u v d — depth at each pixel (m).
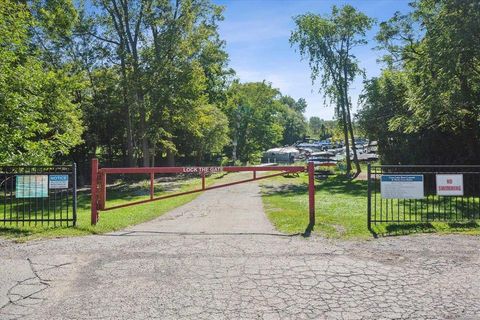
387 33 30.16
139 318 4.60
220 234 8.61
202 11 35.22
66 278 5.84
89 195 24.81
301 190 25.23
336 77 41.38
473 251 7.12
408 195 9.24
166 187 29.03
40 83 19.88
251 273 6.02
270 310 4.79
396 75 32.78
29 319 4.58
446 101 20.16
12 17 19.05
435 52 19.56
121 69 33.84
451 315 4.66
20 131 15.88
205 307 4.87
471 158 23.12
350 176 37.81
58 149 21.42
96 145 37.28
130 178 36.03
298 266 6.32
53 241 7.93
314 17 40.34
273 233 8.70
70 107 24.41
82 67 33.81
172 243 7.74
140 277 5.88
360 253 7.02
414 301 5.03
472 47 18.42
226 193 23.58
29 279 5.79
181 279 5.79
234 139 68.94
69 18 30.59
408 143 26.73
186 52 33.75
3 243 7.77
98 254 6.99
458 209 12.89
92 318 4.61
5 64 15.85
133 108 33.16
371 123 32.94
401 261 6.57
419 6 24.03
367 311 4.76
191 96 35.03
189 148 49.19
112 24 34.66
